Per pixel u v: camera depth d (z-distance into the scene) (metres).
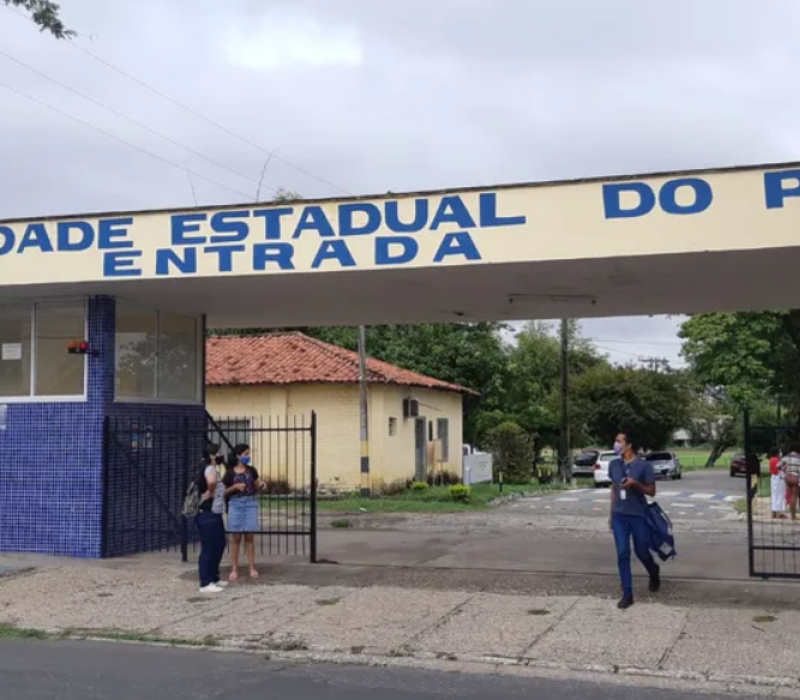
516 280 12.42
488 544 15.16
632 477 10.22
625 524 10.23
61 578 12.05
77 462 13.64
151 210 12.38
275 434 26.44
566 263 11.10
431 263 11.30
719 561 13.00
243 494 11.84
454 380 39.16
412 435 28.92
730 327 35.38
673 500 28.25
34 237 12.85
